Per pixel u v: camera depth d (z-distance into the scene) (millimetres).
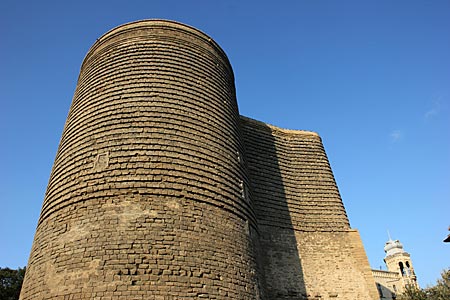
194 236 13844
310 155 28281
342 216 26031
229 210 15844
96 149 15211
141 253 12617
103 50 19219
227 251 14594
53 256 13234
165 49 18531
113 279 11961
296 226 24219
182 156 15414
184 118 16547
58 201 14711
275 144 27250
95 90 17359
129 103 16312
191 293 12570
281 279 21531
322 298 21938
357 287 23031
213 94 18688
